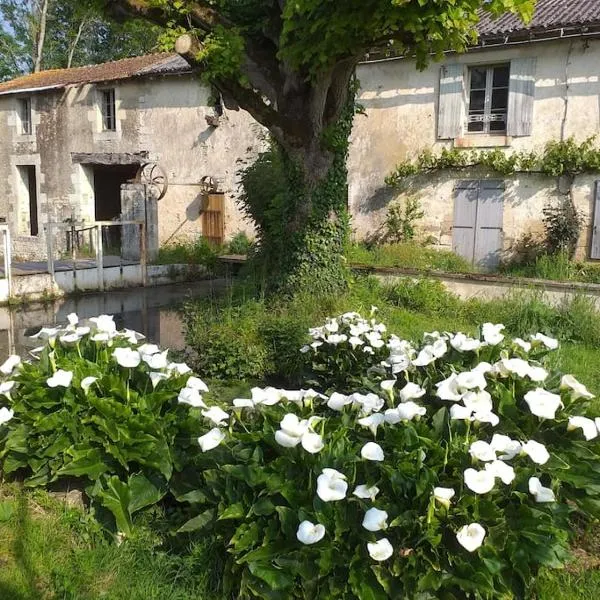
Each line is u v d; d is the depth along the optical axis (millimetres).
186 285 12773
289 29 5652
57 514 3311
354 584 2482
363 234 14492
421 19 5031
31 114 19562
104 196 19672
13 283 10688
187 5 6625
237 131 15953
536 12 12547
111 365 3725
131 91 17531
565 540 2844
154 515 3291
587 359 6770
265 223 10320
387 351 4863
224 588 2732
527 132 12539
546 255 12000
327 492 2508
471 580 2508
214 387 5832
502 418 3115
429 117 13516
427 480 2631
